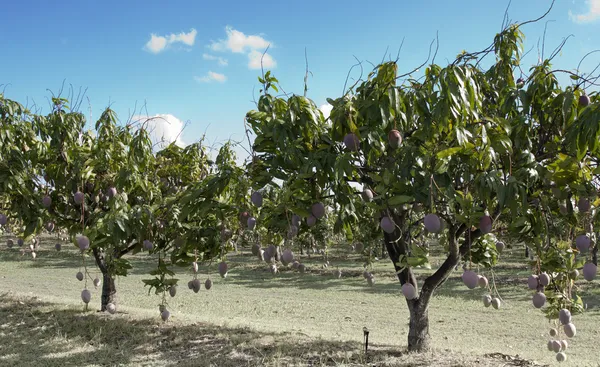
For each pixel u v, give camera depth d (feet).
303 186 9.64
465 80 8.76
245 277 42.75
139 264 52.08
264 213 11.09
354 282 39.58
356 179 11.94
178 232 16.08
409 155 9.33
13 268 47.50
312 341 17.30
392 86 9.29
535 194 10.03
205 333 18.25
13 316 20.61
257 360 15.12
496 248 14.93
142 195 19.04
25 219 16.35
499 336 21.80
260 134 11.09
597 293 31.60
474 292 33.60
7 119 18.11
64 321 19.67
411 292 9.83
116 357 15.72
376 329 23.22
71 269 47.09
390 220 9.04
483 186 8.39
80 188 17.58
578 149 8.54
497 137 9.23
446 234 15.25
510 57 14.11
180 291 35.09
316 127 10.29
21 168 15.89
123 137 18.33
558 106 10.71
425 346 15.44
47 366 14.87
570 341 20.76
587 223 9.74
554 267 11.55
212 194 11.28
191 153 21.81
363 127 9.45
